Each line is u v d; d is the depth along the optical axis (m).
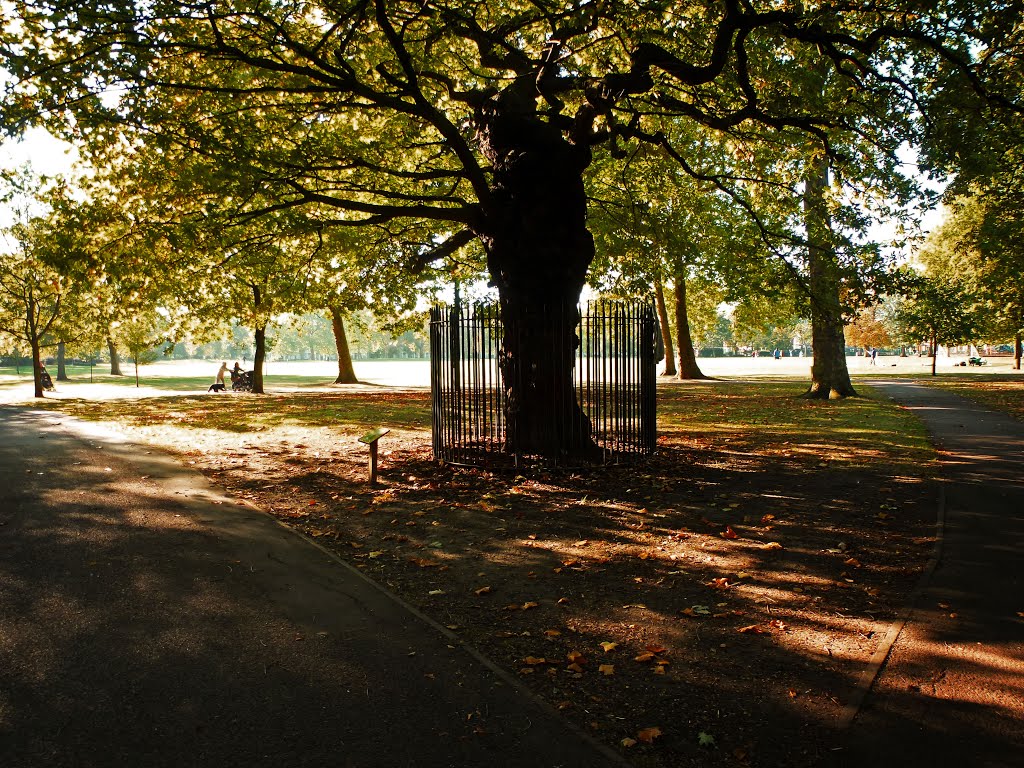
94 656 4.16
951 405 20.09
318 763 3.17
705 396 25.00
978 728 3.48
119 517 7.32
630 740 3.37
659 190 16.17
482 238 11.24
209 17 9.22
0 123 8.88
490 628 4.75
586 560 6.20
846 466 10.54
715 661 4.26
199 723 3.47
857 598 5.25
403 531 7.15
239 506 8.05
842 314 12.94
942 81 9.62
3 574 5.51
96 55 8.98
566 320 10.61
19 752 3.18
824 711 3.67
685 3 9.12
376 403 23.64
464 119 12.55
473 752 3.27
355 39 10.30
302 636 4.53
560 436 10.83
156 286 13.22
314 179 12.68
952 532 6.89
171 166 10.76
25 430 14.78
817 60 10.84
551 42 9.12
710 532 7.05
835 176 12.16
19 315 29.02
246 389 31.50
